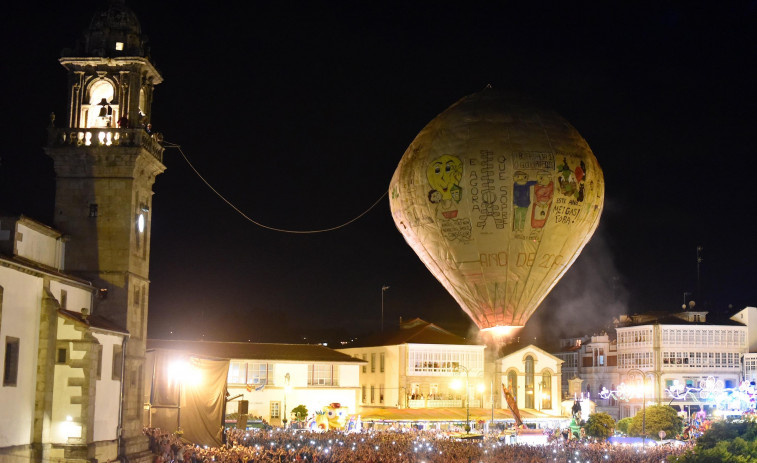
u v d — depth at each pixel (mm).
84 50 56875
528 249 50438
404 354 108312
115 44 57031
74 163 55125
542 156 50156
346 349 120875
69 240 54500
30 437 44844
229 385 93312
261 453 53906
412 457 54875
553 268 51500
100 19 57531
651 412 92562
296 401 96062
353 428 87688
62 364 46125
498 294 51469
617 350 128000
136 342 55375
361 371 116500
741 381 120938
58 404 45812
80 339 46312
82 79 56656
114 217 54781
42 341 45938
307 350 100562
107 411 50031
